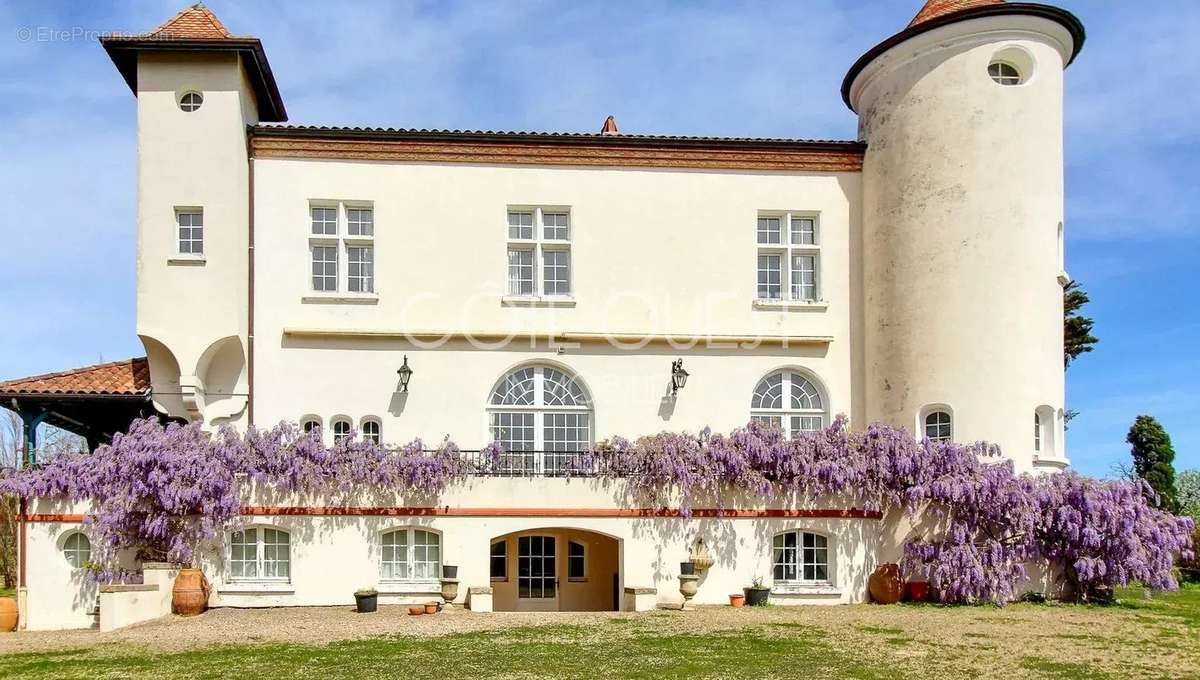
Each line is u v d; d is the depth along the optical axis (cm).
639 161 1997
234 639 1323
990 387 1817
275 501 1647
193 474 1608
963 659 1191
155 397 1828
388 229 1928
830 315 1998
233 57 1847
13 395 1789
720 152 2012
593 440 1922
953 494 1695
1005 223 1848
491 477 1697
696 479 1706
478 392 1909
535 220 1973
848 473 1722
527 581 1916
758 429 1783
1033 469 1812
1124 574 1669
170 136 1830
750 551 1714
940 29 1892
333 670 1117
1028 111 1875
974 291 1841
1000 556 1684
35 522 1623
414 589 1653
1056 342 1873
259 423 1852
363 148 1936
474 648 1242
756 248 2003
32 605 1605
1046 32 1891
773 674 1101
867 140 2020
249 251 1886
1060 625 1450
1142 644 1298
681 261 1984
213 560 1631
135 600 1497
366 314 1903
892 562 1736
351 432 1728
